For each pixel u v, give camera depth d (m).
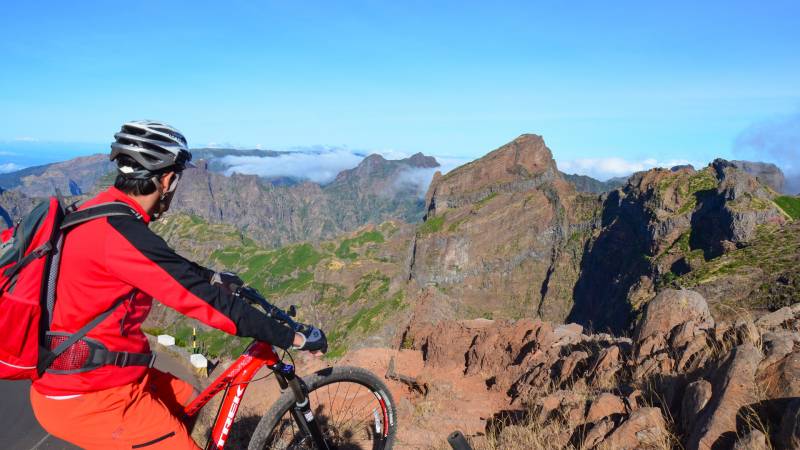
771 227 166.00
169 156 2.56
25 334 2.31
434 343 8.87
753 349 3.92
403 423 6.06
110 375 2.54
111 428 2.57
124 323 2.56
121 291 2.49
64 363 2.45
